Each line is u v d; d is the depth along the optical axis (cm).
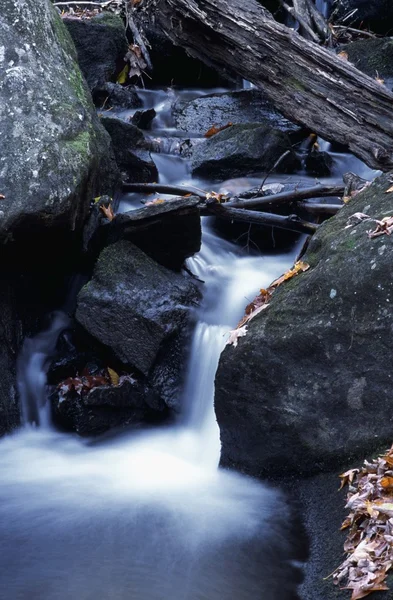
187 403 583
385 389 439
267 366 475
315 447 460
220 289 645
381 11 1142
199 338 594
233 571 394
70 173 545
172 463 532
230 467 505
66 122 575
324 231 505
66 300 634
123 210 718
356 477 426
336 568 372
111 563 399
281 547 413
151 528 434
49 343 614
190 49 729
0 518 446
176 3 694
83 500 470
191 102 988
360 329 446
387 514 367
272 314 484
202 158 827
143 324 578
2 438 553
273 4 1156
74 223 556
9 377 575
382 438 439
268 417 476
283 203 670
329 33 1044
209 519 444
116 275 594
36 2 635
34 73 590
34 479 504
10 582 381
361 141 665
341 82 669
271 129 832
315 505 437
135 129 781
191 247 632
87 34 962
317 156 834
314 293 469
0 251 552
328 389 457
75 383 580
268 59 689
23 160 541
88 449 558
